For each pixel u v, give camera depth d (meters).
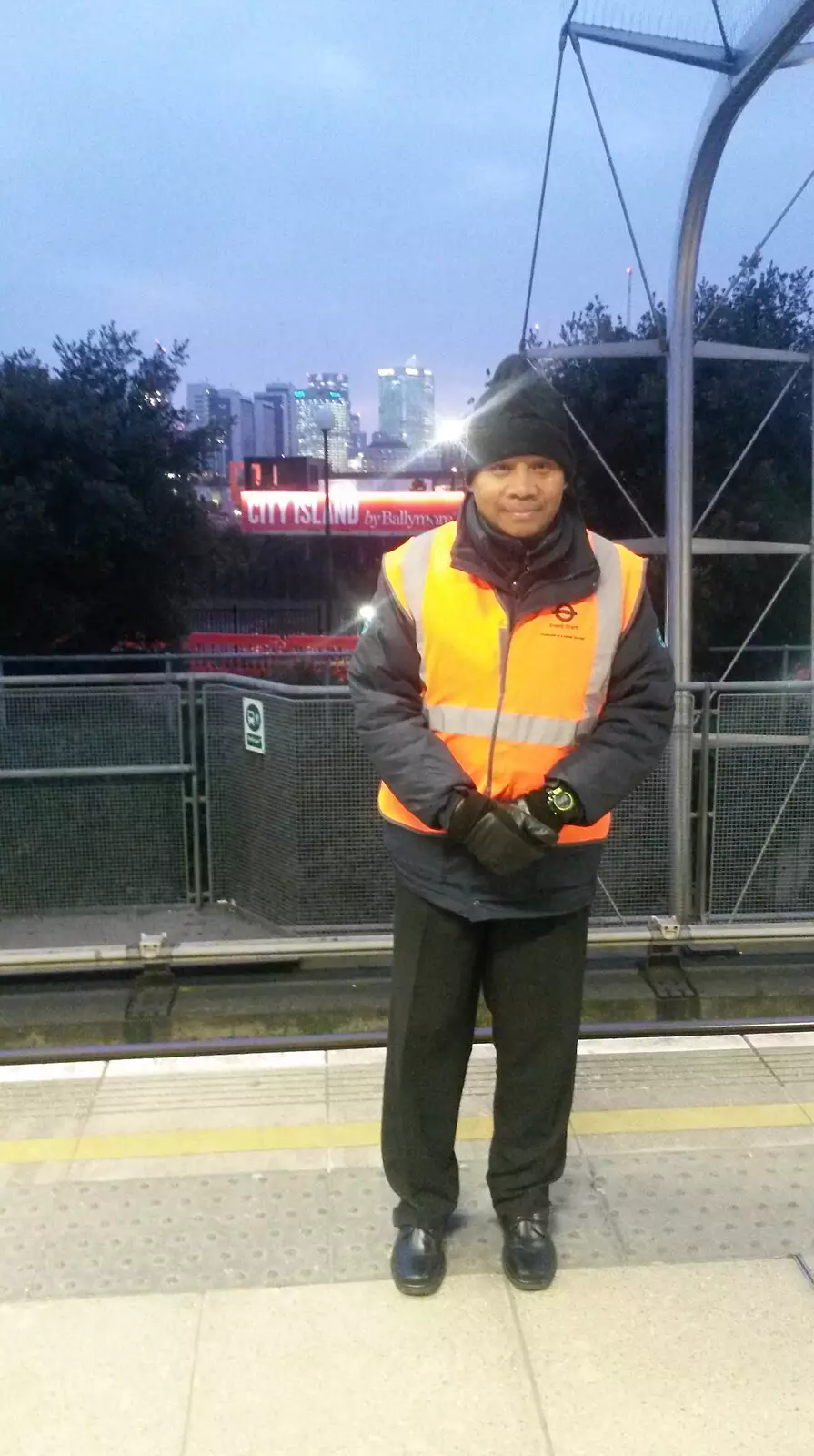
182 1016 3.71
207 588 18.88
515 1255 2.27
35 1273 2.30
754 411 10.95
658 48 4.35
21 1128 2.87
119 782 5.52
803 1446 1.87
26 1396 1.98
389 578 2.04
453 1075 2.24
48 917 5.57
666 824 4.58
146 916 5.55
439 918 2.13
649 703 2.03
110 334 14.77
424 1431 1.90
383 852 4.88
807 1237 2.42
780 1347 2.09
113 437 13.65
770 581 11.23
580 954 2.21
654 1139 2.81
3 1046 3.61
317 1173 2.67
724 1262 2.34
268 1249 2.38
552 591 1.96
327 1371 2.04
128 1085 3.10
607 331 11.56
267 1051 3.30
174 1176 2.66
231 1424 1.92
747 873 4.71
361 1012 3.75
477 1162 2.73
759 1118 2.91
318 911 4.93
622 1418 1.93
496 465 1.89
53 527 12.84
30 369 13.73
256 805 5.25
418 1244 2.27
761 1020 3.52
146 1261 2.34
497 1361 2.06
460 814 1.91
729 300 11.12
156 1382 2.01
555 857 2.07
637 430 11.16
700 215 4.77
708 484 11.09
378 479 35.03
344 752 4.81
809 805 4.67
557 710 2.00
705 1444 1.87
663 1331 2.13
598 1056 3.25
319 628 31.05
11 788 5.46
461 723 2.02
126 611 14.64
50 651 13.85
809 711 4.64
